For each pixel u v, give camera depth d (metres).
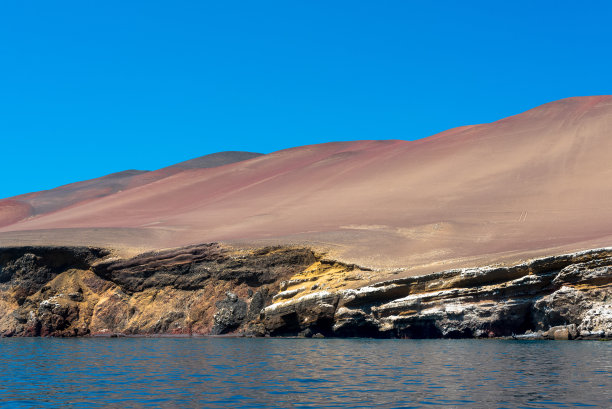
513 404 17.61
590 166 79.06
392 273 49.59
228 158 167.50
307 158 131.00
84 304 61.31
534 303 39.97
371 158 109.38
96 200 124.31
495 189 78.12
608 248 38.69
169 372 26.02
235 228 76.81
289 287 53.78
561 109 104.38
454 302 41.91
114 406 18.25
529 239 58.06
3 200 143.50
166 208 107.06
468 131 107.56
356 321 45.34
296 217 79.81
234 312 54.94
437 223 68.06
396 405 17.75
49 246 63.97
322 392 20.06
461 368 25.30
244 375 24.62
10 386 22.23
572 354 29.22
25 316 59.88
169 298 59.66
